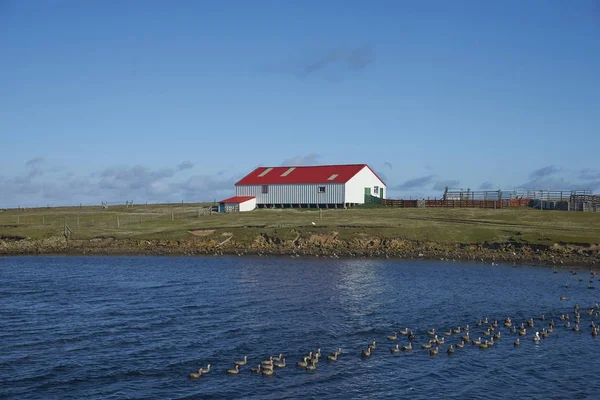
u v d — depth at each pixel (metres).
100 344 46.06
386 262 93.00
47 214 154.25
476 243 101.31
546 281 74.88
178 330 50.16
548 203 135.88
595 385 38.22
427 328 51.22
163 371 40.09
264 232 112.62
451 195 150.00
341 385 37.84
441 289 69.44
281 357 42.28
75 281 76.38
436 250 100.06
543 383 38.53
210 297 64.62
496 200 141.00
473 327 51.66
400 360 42.56
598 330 49.88
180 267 89.75
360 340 47.38
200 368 40.31
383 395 36.41
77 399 35.44
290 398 35.78
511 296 65.25
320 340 47.28
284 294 66.38
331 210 136.12
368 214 128.12
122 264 94.00
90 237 117.81
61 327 51.25
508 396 36.44
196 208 165.38
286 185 144.25
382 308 58.97
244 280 76.50
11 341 46.88
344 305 60.31
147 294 66.56
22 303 61.53
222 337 48.00
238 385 37.66
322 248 104.62
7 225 131.88
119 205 185.62
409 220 118.25
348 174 143.25
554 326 52.00
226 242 110.75
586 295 65.81
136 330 50.16
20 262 97.81
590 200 135.12
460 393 36.81
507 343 46.88
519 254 94.88
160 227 123.75
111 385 37.56
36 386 37.38
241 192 148.50
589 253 93.56
